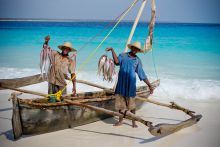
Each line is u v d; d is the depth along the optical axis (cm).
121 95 627
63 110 599
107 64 673
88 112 651
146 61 1530
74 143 554
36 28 4238
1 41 2397
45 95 607
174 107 687
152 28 720
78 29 4062
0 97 895
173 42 2317
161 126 551
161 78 1139
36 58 1597
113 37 2730
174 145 557
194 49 1961
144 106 834
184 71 1272
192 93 950
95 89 995
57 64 627
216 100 884
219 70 1295
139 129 641
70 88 1004
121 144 557
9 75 1172
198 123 688
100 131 622
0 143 543
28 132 557
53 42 2261
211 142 568
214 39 2541
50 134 593
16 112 530
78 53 1752
